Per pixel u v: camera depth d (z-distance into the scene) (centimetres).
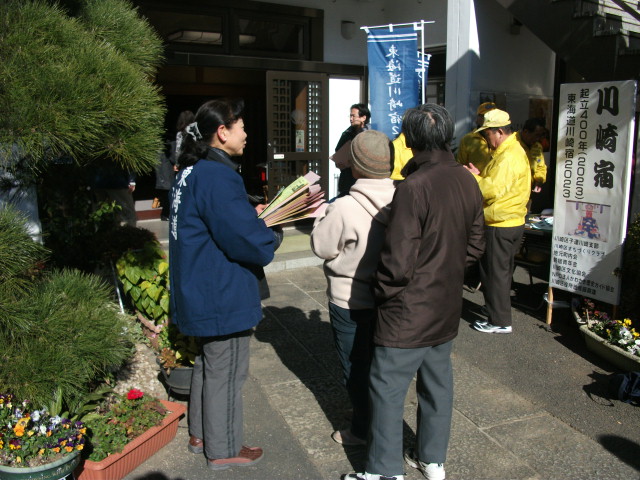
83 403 257
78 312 240
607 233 387
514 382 342
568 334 419
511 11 538
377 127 587
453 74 616
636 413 306
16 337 221
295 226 767
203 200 221
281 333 416
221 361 244
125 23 283
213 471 252
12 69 207
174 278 237
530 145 548
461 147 520
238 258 225
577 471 256
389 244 208
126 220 549
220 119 228
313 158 745
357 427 267
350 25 738
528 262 492
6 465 204
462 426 293
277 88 703
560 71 709
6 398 224
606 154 380
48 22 223
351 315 245
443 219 213
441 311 219
